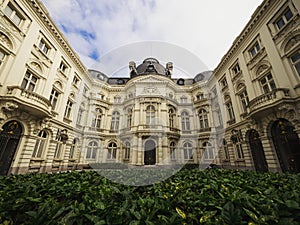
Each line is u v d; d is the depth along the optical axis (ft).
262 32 32.76
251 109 31.09
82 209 5.36
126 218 5.06
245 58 37.91
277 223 4.71
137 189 7.70
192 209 5.68
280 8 29.09
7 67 26.40
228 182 9.35
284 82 27.27
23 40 29.45
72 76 43.16
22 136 28.73
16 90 25.67
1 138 26.40
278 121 28.91
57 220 5.02
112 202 6.24
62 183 9.36
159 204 5.89
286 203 5.48
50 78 35.53
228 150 40.40
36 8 31.91
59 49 39.22
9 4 27.63
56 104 37.68
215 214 5.49
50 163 32.94
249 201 5.85
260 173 13.66
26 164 28.43
